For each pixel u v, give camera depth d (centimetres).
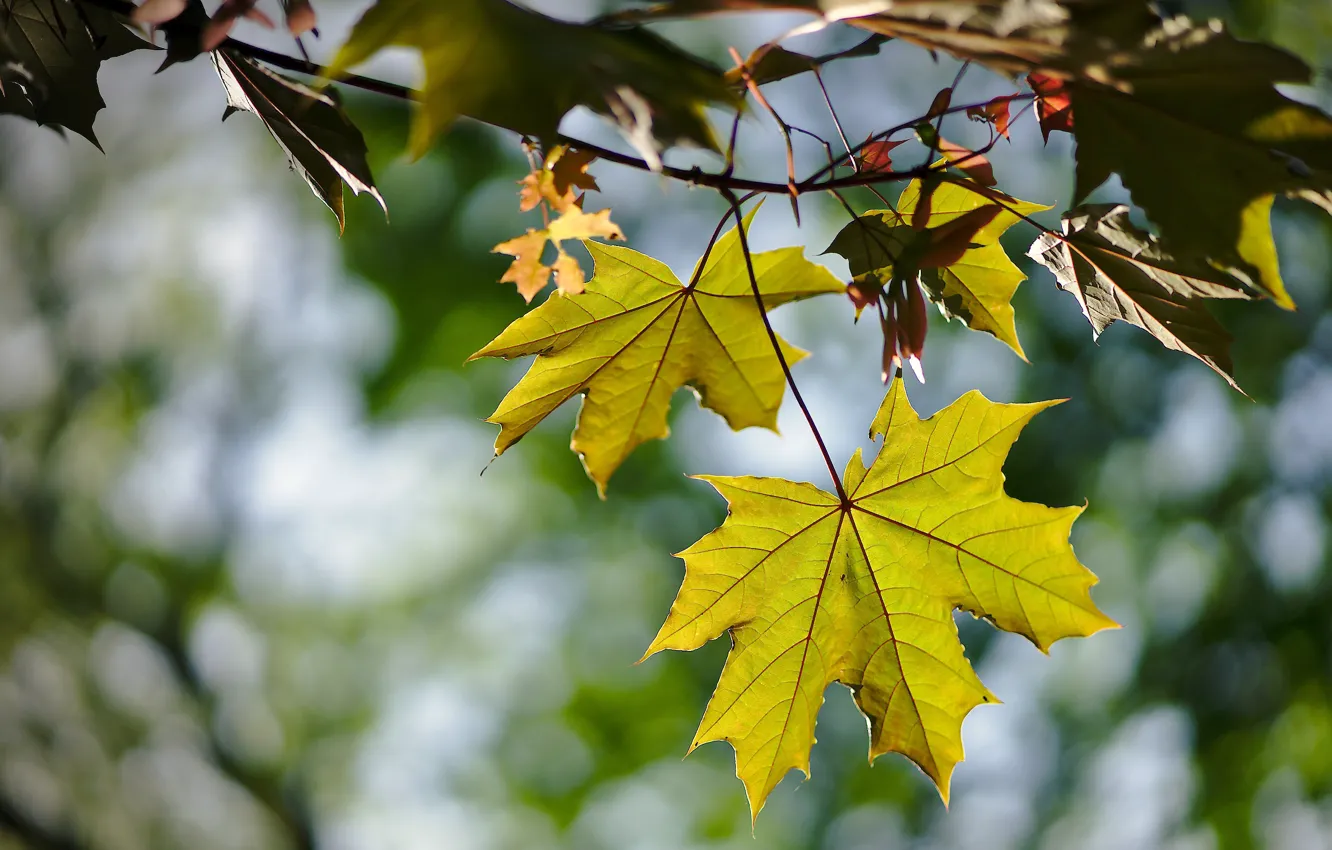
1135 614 863
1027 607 165
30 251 1106
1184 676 776
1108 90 123
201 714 1175
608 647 1251
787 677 170
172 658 1166
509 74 105
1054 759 914
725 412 157
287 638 1296
